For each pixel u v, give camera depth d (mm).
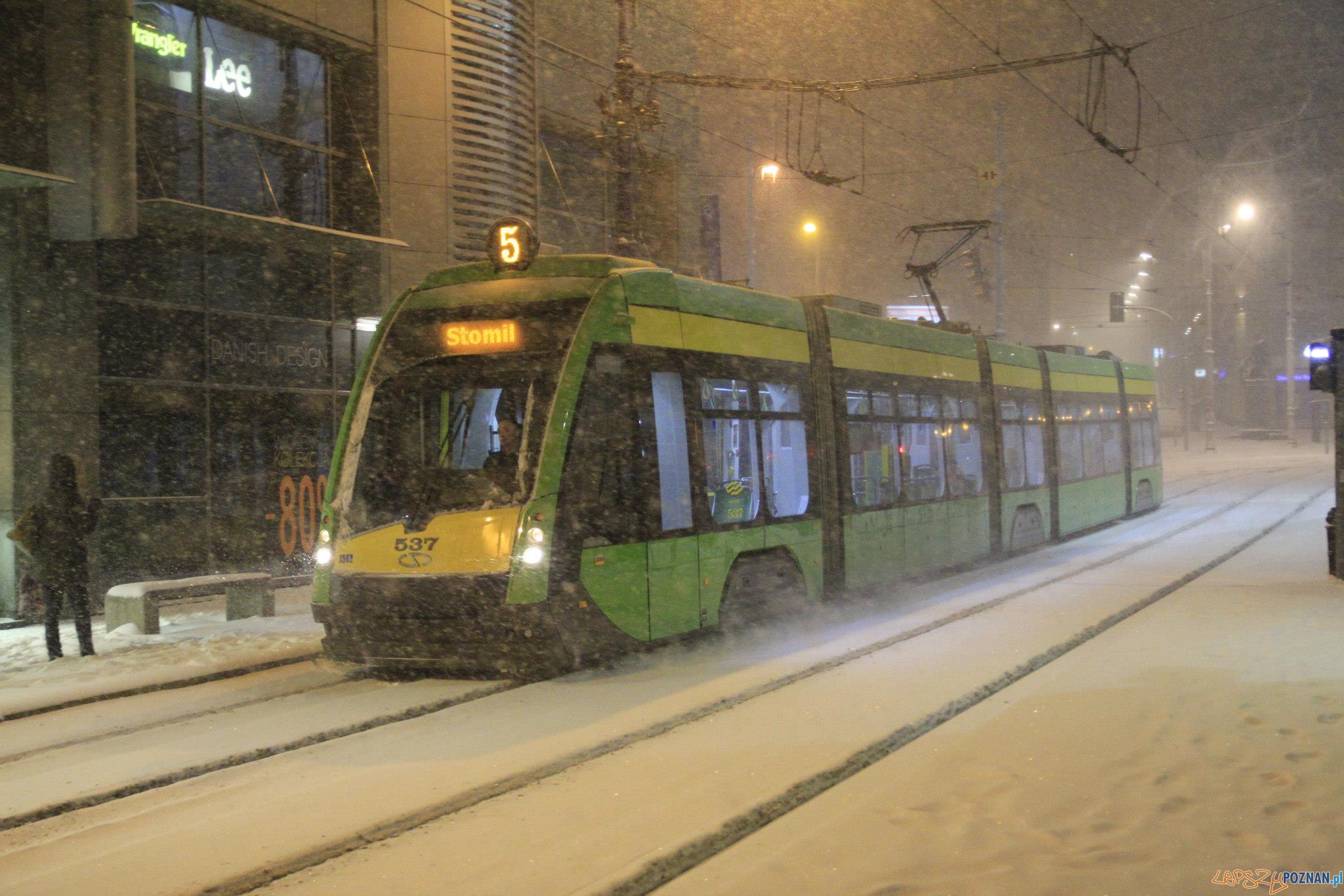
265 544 14867
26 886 4457
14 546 11859
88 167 11656
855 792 5480
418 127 16219
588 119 21203
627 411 8375
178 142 13859
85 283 12508
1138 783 5309
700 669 8461
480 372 8336
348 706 7480
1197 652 8508
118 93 11727
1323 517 20406
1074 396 18906
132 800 5648
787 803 5289
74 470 9625
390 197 15875
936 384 13703
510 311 8422
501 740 6492
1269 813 4805
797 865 4406
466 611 7766
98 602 12750
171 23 13789
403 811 5223
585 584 7891
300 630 10625
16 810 5426
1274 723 6293
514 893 4227
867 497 11711
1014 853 4434
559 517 7805
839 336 11531
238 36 14617
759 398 10000
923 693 7473
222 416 14359
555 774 5883
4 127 11617
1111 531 19562
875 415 12039
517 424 8094
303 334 15359
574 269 8578
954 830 4730
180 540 13789
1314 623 9570
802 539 10414
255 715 7367
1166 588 12180
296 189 15375
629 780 5695
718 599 9156
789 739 6379
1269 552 15445
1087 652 8797
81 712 7648
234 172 14531
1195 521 20719
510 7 17625
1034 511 16594
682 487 8836
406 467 8367
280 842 4848
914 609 11516
